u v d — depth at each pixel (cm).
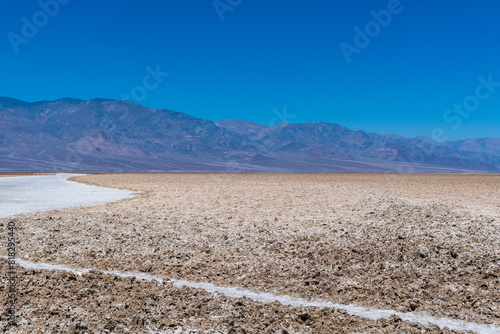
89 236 1246
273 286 822
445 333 602
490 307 708
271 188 3444
